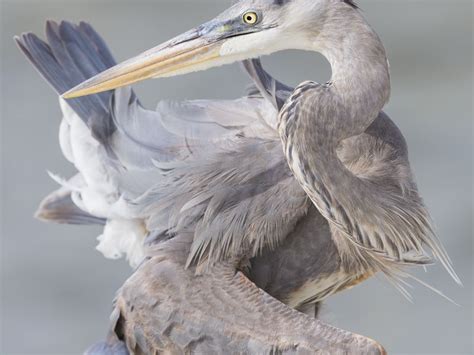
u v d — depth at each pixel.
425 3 29.31
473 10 28.75
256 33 9.65
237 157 10.16
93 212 10.96
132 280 9.85
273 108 10.40
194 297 9.55
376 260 10.00
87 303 18.17
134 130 10.72
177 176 10.30
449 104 23.52
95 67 11.39
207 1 29.23
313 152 9.07
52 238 19.55
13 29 26.50
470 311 17.72
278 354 9.01
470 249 18.80
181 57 9.88
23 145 21.86
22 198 20.33
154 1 29.03
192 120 10.62
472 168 20.89
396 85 24.53
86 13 27.77
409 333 17.11
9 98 23.55
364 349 8.76
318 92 9.12
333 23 9.23
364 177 9.80
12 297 18.19
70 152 11.38
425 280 18.33
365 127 9.20
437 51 26.34
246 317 9.30
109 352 9.90
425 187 20.30
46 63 11.26
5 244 19.27
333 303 17.89
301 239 9.96
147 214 10.34
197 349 9.41
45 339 17.39
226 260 9.85
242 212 9.89
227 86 22.88
